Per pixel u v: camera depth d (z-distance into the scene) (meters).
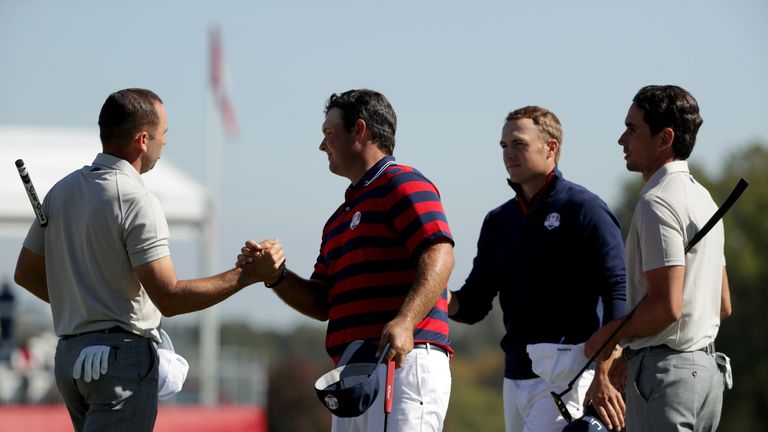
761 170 166.88
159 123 17.41
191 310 17.12
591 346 17.89
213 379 59.56
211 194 55.31
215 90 82.19
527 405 20.42
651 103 17.52
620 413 18.17
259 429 59.91
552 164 20.78
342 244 18.09
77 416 17.48
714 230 17.27
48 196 17.48
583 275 20.14
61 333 17.05
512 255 20.81
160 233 16.77
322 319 19.42
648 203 16.92
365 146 18.16
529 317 20.45
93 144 53.00
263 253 17.84
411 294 16.75
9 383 50.31
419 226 17.12
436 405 17.47
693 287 16.88
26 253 17.83
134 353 16.84
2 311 54.16
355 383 16.83
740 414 145.25
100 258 16.70
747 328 148.00
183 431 54.09
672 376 16.77
